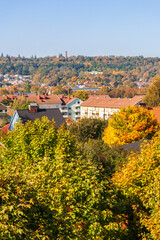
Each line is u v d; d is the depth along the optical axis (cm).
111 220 2080
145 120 6309
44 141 3144
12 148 3219
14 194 1494
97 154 4216
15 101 16038
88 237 1894
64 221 1678
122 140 6219
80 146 4444
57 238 1531
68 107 15575
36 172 2266
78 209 1925
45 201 1766
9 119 13762
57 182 1998
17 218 1402
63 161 2459
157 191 2181
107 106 13138
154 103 12850
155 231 2030
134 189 2584
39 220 1591
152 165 2597
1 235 1322
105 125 7788
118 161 4047
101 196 2103
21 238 1398
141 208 2556
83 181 2075
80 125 7588
